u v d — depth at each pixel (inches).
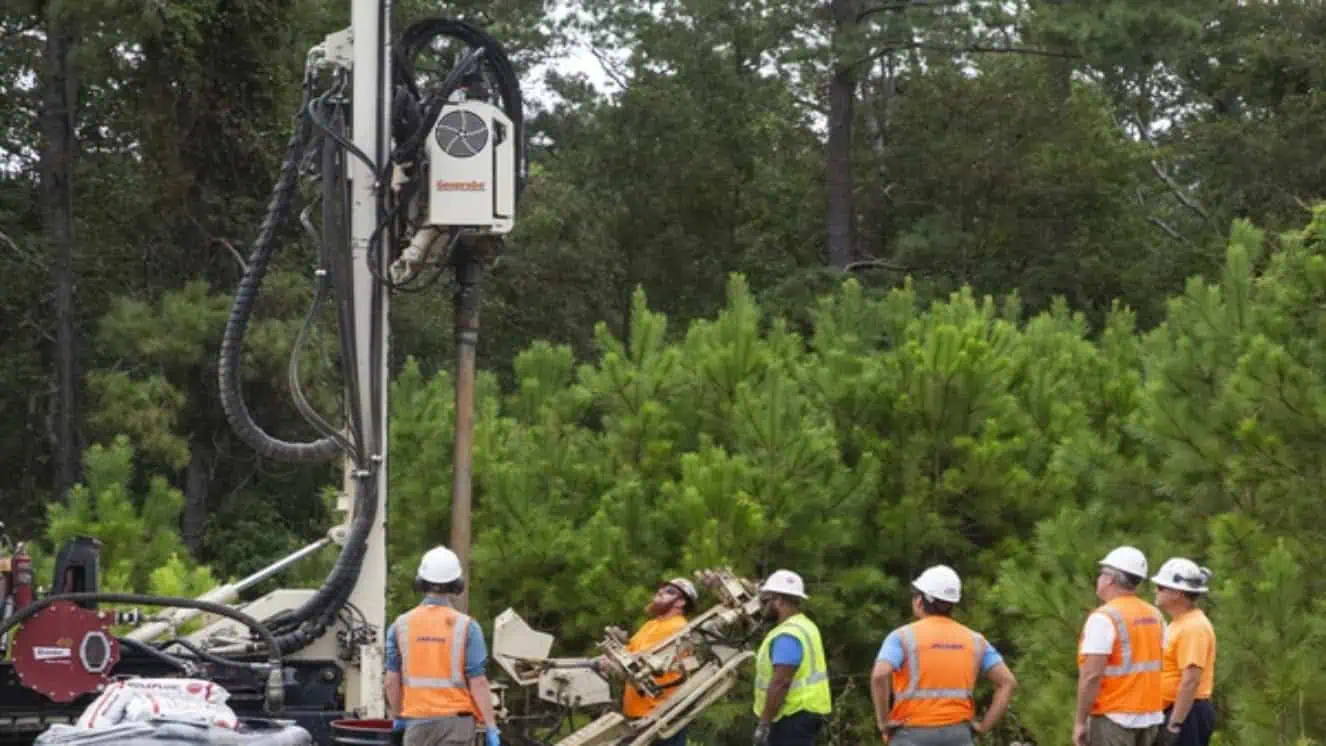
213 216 1190.3
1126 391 762.8
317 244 536.4
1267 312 619.8
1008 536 715.4
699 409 753.6
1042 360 761.0
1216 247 1562.5
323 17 1288.1
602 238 1628.9
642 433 740.0
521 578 691.4
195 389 1174.3
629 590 679.1
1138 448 728.3
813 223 1686.8
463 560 562.6
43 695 456.1
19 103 1309.1
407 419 732.0
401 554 720.3
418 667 451.8
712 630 562.9
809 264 1683.1
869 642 714.8
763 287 1646.2
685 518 671.8
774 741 495.8
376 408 525.0
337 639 517.0
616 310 1669.5
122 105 1264.8
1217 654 542.3
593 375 767.1
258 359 1111.0
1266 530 594.6
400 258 536.7
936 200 1585.9
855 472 708.0
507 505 693.9
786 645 490.0
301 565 781.3
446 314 1412.4
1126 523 654.5
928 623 443.5
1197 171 1764.3
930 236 1513.3
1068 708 593.9
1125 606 456.1
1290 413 589.3
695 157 1649.9
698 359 772.0
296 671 512.1
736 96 1657.2
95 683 458.0
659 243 1660.9
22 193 1317.7
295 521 1279.5
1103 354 852.0
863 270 1585.9
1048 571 668.1
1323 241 629.0
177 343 1075.3
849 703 721.0
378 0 532.7
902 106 1598.2
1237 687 550.9
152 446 1089.4
